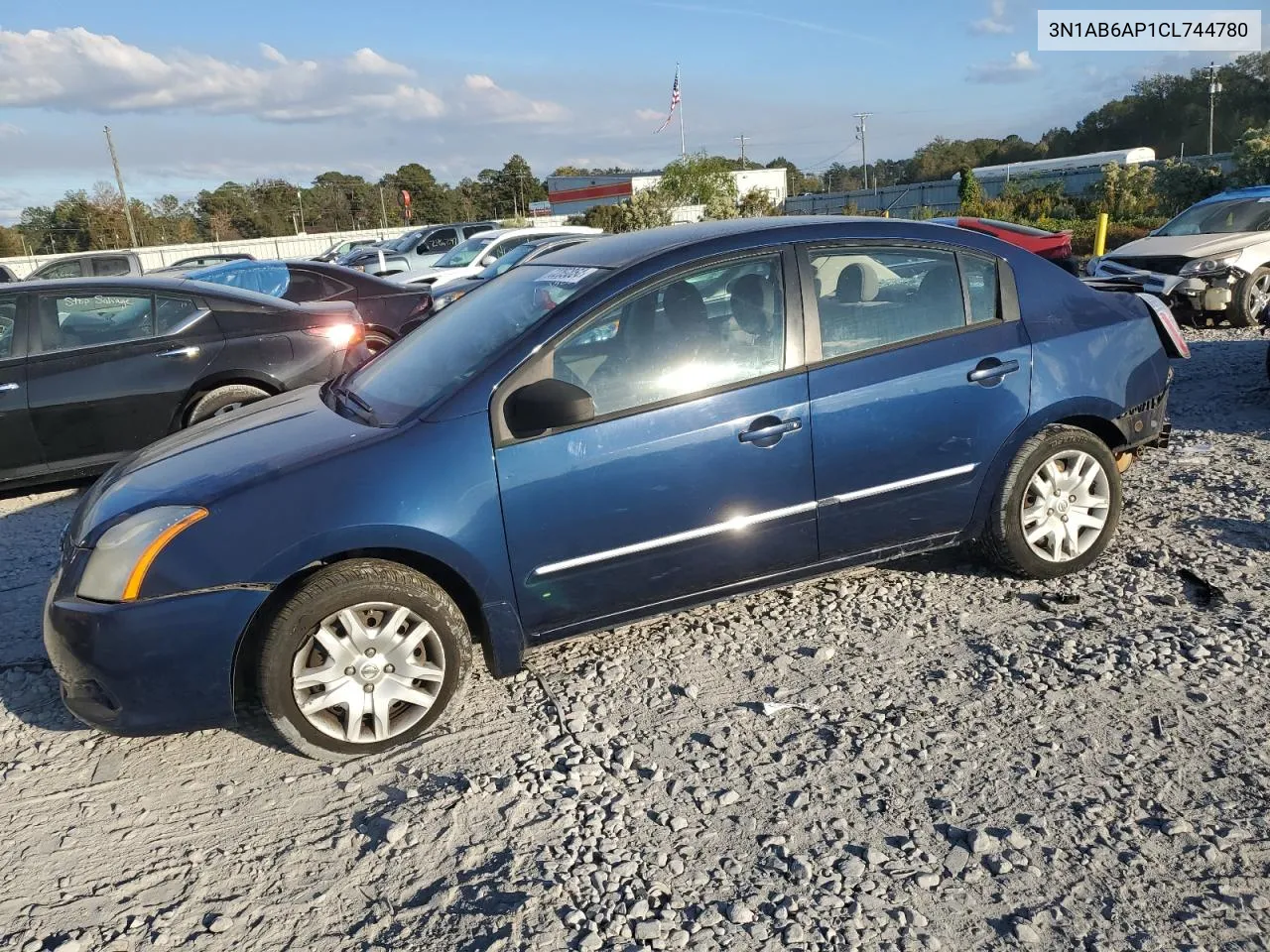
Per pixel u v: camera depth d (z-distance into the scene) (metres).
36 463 6.45
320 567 3.36
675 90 38.91
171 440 4.13
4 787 3.40
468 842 2.95
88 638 3.23
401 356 4.25
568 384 3.38
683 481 3.64
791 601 4.42
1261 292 10.38
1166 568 4.46
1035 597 4.28
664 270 3.71
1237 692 3.43
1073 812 2.89
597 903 2.65
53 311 6.50
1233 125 76.38
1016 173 49.03
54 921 2.72
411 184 100.12
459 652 3.52
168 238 79.12
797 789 3.09
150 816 3.19
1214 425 6.75
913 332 4.01
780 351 3.78
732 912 2.58
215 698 3.29
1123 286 4.96
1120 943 2.40
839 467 3.86
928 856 2.76
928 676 3.70
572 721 3.55
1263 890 2.54
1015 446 4.17
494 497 3.44
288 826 3.10
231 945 2.60
